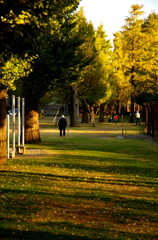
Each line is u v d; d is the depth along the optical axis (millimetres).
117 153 25312
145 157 23203
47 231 7824
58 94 66750
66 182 13812
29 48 15938
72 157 22266
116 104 107188
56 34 29328
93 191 12375
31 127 33938
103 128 62156
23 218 8781
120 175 15945
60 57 30203
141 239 7664
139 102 88438
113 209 10117
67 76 31531
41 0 12664
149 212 9984
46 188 12484
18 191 11805
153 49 88125
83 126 69562
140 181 14656
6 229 7844
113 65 87312
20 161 19766
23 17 12828
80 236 7609
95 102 83000
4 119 18391
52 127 64562
